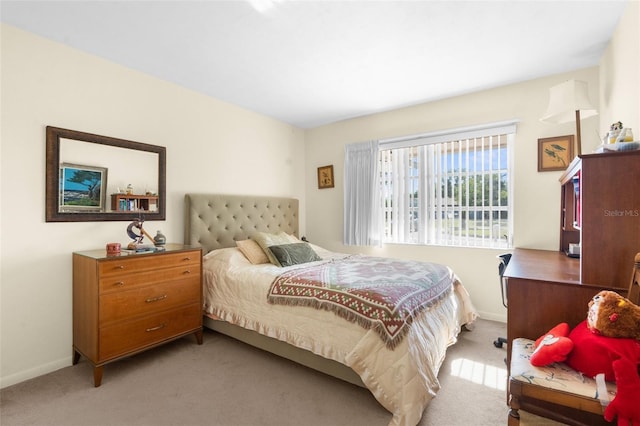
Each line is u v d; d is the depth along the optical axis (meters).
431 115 3.60
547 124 2.97
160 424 1.67
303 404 1.84
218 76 2.92
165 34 2.22
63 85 2.33
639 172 1.43
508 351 1.74
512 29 2.17
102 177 2.53
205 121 3.37
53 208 2.25
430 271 2.59
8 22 2.06
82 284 2.22
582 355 1.27
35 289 2.19
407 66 2.72
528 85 3.04
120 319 2.15
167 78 2.96
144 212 2.80
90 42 2.32
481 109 3.29
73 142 2.37
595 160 1.51
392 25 2.12
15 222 2.11
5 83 2.07
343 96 3.44
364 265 2.87
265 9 1.95
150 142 2.88
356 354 1.75
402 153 3.86
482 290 3.32
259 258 3.10
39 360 2.19
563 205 2.81
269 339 2.36
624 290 1.46
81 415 1.73
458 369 2.24
